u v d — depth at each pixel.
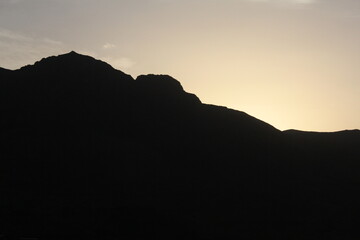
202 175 109.25
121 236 77.69
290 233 90.62
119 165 104.00
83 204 88.31
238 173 111.31
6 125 113.19
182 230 82.75
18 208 84.31
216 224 90.62
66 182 96.81
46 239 72.75
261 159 117.19
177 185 102.75
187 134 120.62
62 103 120.19
